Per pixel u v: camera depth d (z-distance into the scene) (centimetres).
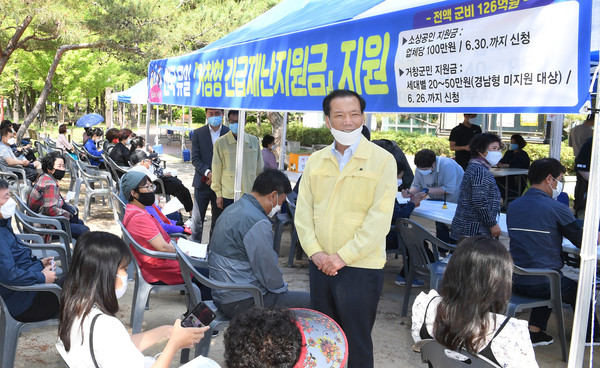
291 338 148
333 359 163
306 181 289
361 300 272
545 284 358
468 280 190
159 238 391
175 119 4094
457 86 234
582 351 231
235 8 1236
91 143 1131
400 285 544
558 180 373
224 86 436
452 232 426
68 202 656
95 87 3134
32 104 3838
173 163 1644
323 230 275
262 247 318
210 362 204
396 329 428
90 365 204
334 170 276
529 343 185
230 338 150
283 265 598
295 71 336
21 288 305
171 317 445
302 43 328
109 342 204
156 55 1177
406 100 260
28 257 335
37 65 2719
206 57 471
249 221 321
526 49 206
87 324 205
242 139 488
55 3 1080
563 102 196
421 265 436
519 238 370
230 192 595
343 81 296
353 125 263
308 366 155
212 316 235
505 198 972
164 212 575
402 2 316
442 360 206
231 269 323
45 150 1234
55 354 373
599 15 321
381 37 271
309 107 324
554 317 464
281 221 590
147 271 385
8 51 1398
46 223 500
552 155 625
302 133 2364
